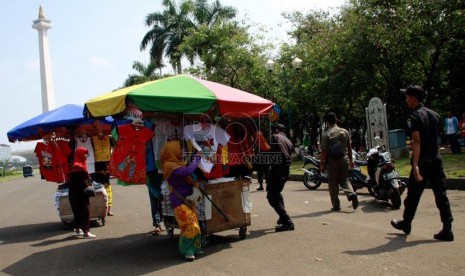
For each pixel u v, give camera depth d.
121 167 6.65
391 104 24.88
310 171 13.21
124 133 6.65
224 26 29.25
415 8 18.98
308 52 27.14
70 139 9.77
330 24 27.08
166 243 7.18
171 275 5.38
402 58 21.31
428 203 8.95
